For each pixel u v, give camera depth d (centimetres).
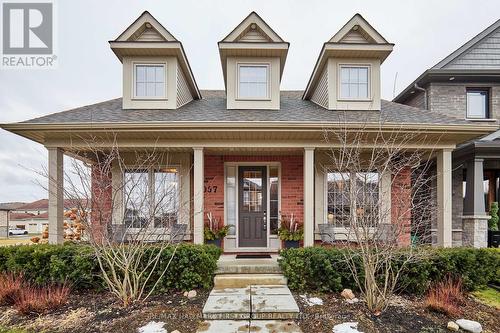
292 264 513
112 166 752
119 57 763
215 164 809
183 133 653
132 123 620
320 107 823
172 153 784
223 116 698
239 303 440
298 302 462
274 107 776
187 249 523
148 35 751
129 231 531
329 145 670
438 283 500
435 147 673
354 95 786
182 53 753
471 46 1002
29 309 429
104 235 471
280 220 788
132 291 469
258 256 714
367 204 466
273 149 717
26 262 517
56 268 500
